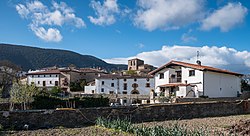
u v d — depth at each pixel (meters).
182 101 44.62
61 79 107.69
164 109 27.28
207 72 53.00
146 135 15.14
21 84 34.97
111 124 19.31
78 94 74.44
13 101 32.94
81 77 115.12
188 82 54.94
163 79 59.56
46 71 114.12
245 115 31.70
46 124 20.88
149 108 26.27
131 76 90.25
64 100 43.09
